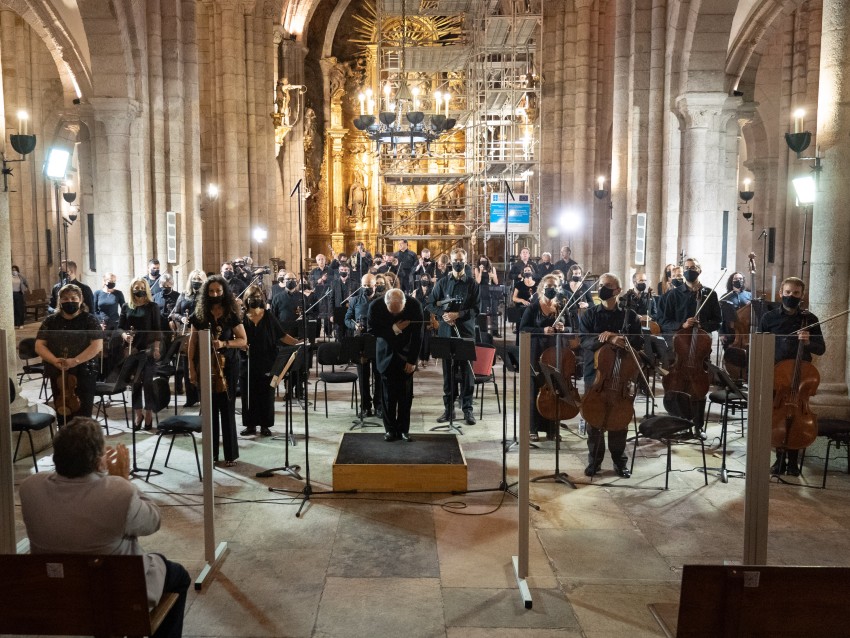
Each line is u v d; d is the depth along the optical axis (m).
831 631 3.07
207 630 4.56
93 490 3.49
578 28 22.05
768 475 4.68
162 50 15.02
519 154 27.44
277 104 25.78
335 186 34.06
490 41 24.64
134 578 3.20
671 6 14.02
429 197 34.12
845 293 8.45
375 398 10.17
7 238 8.29
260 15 24.50
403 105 26.02
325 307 16.92
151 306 9.55
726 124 15.59
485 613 4.79
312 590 5.09
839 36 8.34
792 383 6.73
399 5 23.83
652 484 6.36
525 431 4.99
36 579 3.23
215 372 7.79
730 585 3.02
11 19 22.48
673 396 6.32
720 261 14.94
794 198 20.09
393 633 4.54
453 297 10.07
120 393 6.20
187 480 6.80
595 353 6.30
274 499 6.91
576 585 5.18
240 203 23.66
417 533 6.10
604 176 22.03
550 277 9.12
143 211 14.66
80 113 15.61
